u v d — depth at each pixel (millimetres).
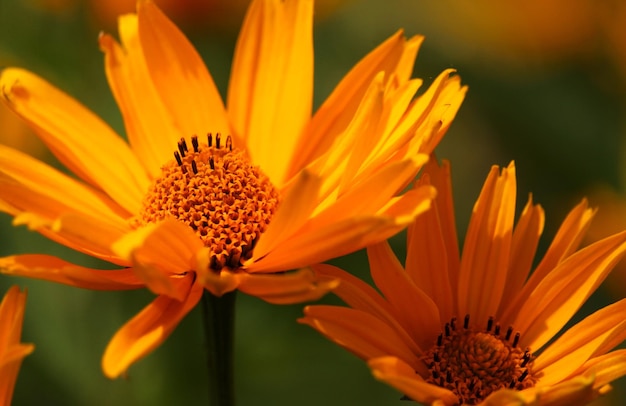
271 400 375
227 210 317
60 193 319
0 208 307
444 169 316
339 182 315
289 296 297
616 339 305
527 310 313
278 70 332
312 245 301
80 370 373
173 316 302
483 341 310
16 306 302
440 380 309
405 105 312
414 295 310
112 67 333
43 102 326
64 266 303
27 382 371
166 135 333
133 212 325
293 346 374
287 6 331
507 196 314
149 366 372
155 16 332
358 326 302
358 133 314
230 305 314
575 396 295
